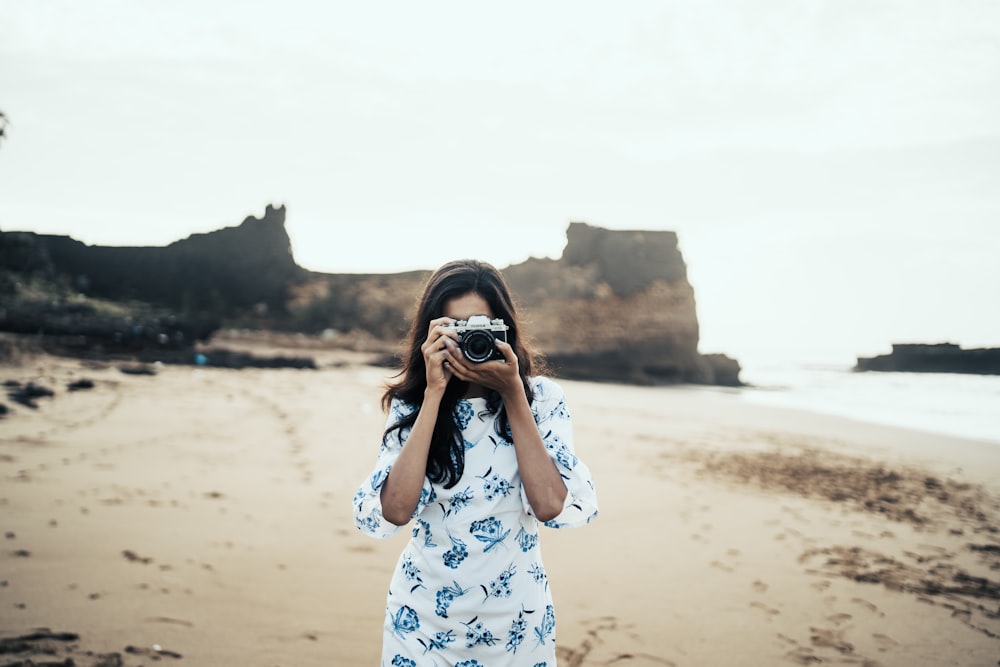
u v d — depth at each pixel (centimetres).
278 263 4462
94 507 494
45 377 1241
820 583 429
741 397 2566
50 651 283
